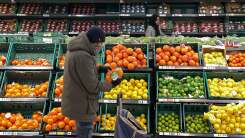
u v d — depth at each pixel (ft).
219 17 33.58
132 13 33.19
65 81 12.80
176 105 16.35
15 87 16.80
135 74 16.90
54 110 15.72
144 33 32.76
